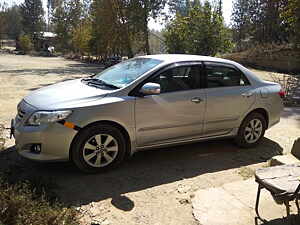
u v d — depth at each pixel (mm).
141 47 32531
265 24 40625
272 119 5977
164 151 5543
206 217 3543
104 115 4355
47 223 3018
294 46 21422
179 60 5078
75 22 55781
